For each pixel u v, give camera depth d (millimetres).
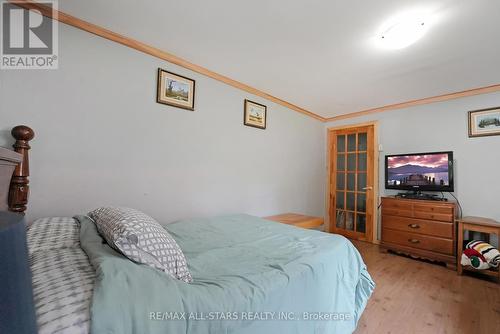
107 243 975
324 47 1938
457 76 2430
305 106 3584
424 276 2414
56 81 1580
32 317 322
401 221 3002
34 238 994
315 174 4043
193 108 2312
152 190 2025
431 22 1558
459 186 2900
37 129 1514
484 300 1944
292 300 1010
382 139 3588
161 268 889
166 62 2119
